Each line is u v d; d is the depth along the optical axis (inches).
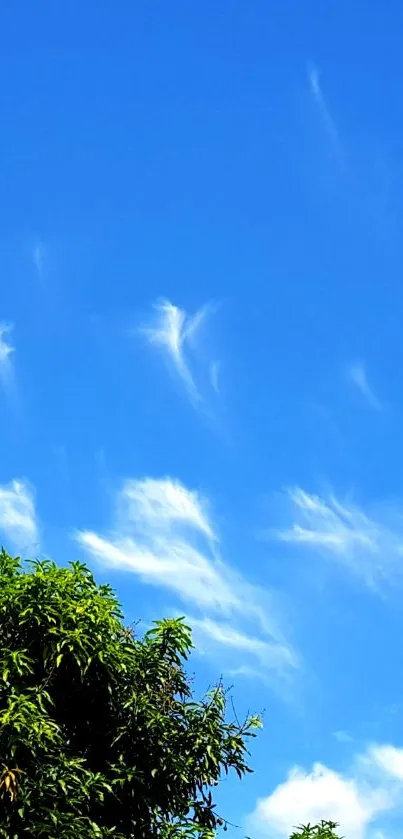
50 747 553.3
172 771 607.8
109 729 611.8
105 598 606.9
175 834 593.9
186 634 643.5
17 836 509.0
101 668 600.4
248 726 634.8
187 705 639.1
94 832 533.0
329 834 684.7
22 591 573.9
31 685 575.8
